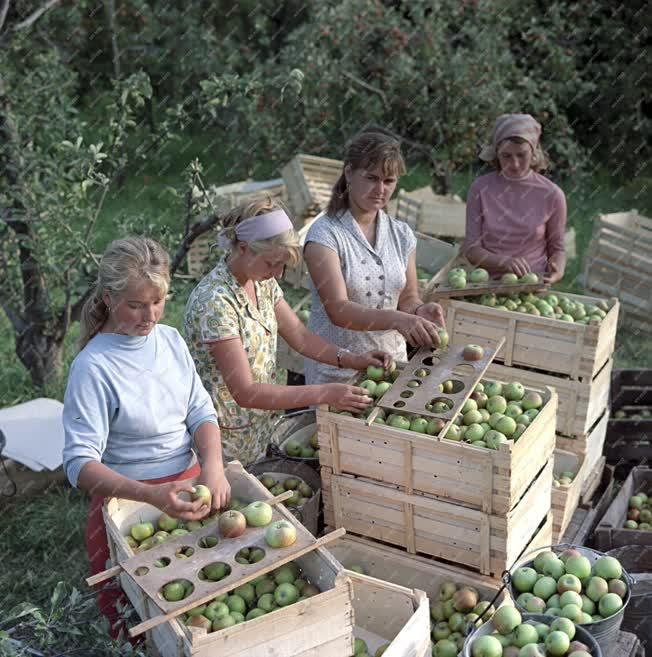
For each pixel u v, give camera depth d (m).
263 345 3.06
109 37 10.66
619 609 2.60
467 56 9.51
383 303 3.52
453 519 2.94
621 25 10.18
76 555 4.01
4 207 5.19
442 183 9.45
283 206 2.93
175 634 2.16
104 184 5.12
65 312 5.42
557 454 4.04
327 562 2.32
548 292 4.29
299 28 10.70
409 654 2.56
